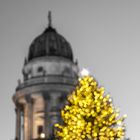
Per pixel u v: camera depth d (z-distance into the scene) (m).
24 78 158.50
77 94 46.88
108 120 46.12
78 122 45.62
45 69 154.50
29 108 148.75
